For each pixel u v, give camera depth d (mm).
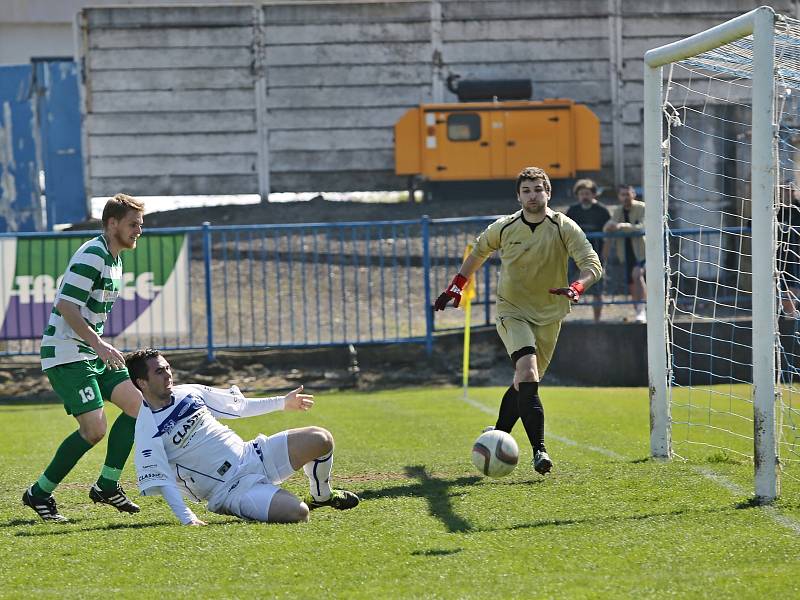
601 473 22188
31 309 45656
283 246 60438
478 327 48625
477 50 70312
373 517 18391
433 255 58625
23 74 68438
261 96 69750
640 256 46406
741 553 15289
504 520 17922
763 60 19516
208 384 46406
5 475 24953
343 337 48625
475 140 66438
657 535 16500
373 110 70125
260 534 17094
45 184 68688
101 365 20312
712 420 32531
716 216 55562
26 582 14672
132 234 20297
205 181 69750
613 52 70688
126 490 22734
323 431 18828
